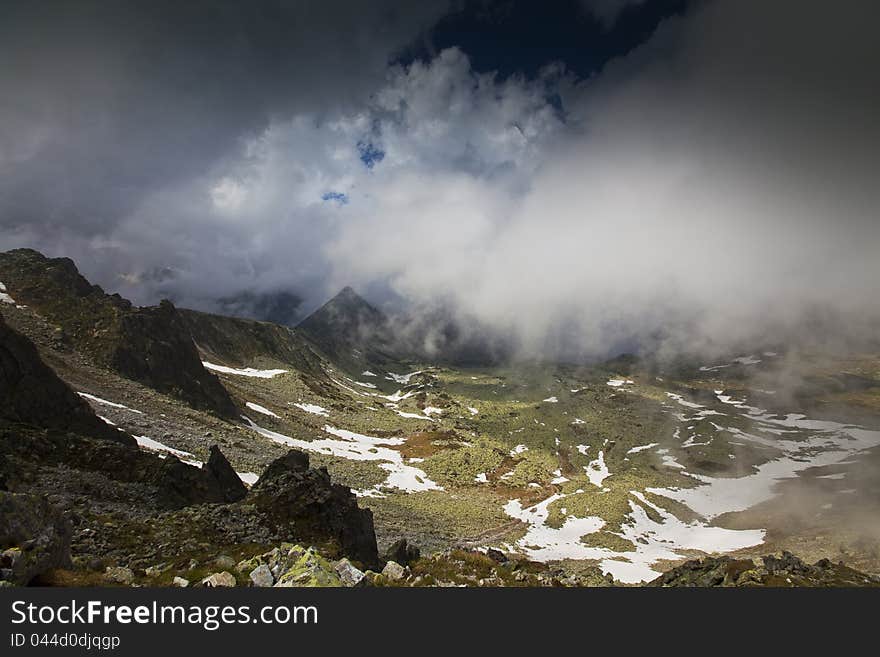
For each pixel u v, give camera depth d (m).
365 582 17.83
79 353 90.38
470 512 102.31
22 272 107.25
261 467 73.75
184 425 80.88
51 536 15.45
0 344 47.19
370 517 33.12
